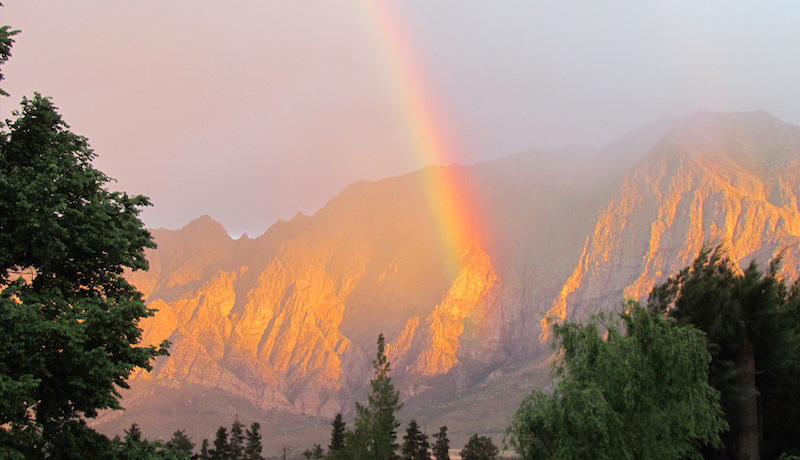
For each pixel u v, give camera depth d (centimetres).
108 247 2069
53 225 1869
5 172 1941
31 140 2075
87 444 1939
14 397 1599
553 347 2045
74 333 1761
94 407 1950
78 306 1897
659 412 1798
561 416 1772
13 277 2052
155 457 2011
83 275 2108
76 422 1942
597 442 1734
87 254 2066
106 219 2030
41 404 1861
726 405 2508
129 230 2184
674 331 1922
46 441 1873
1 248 1850
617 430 1731
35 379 1741
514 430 1891
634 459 1762
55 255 1914
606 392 1828
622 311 1975
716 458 2555
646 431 1778
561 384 1842
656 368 1841
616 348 1847
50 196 1916
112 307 1959
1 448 1623
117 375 1955
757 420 2578
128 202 2247
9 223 1925
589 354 1919
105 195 2162
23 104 2053
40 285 1998
